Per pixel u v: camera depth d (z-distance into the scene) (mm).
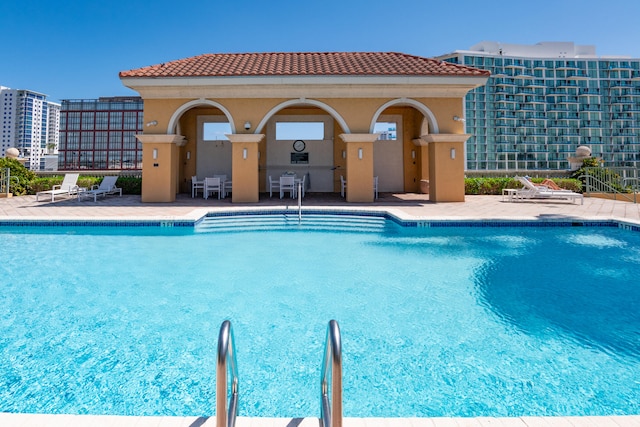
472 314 4641
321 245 8750
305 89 13992
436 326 4281
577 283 5836
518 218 10172
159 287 5711
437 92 14125
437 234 9672
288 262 7230
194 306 4922
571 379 3174
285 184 16422
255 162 14281
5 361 3447
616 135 119688
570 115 119125
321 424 2154
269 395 2959
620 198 15875
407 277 6234
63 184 16016
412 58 16609
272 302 5082
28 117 174625
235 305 4965
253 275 6363
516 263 7047
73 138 124562
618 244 8469
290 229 10750
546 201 14977
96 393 2943
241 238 9555
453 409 2781
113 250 8148
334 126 19656
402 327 4258
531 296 5297
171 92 13961
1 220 9898
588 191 17547
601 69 119500
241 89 13922
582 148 19844
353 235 9961
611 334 4047
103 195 17297
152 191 14273
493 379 3176
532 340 3912
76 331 4121
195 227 10195
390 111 19609
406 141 19672
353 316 4594
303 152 19734
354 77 13594
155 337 3977
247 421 2184
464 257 7543
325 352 2139
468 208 12547
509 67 116250
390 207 12664
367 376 3229
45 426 2068
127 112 124688
